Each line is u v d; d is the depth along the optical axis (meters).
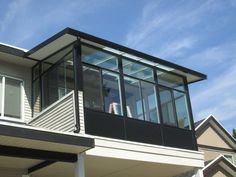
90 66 12.18
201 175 14.01
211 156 22.61
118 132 12.15
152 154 12.69
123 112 12.56
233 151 24.14
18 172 11.66
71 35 11.75
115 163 12.34
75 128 11.06
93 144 10.32
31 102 13.55
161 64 14.10
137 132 12.69
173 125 14.00
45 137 9.50
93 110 11.72
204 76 15.53
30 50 13.07
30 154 9.91
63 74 12.33
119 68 13.02
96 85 12.12
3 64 13.49
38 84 13.46
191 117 14.83
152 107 13.59
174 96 14.61
